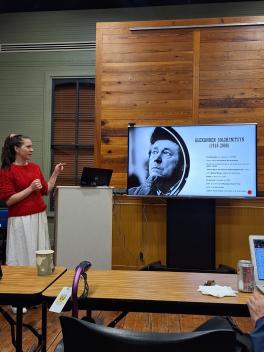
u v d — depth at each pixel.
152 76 4.04
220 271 3.39
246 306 1.40
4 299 1.52
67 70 5.19
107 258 3.22
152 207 3.88
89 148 5.30
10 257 3.04
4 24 5.30
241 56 3.91
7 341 2.57
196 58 3.97
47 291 1.54
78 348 0.94
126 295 1.50
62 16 5.19
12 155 3.17
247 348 1.09
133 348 0.85
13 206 3.08
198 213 3.60
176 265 3.59
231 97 3.91
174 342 0.83
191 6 4.80
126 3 4.94
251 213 3.73
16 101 5.29
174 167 3.68
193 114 3.97
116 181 4.05
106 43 4.11
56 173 3.42
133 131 3.79
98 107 4.11
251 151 3.57
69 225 3.25
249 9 4.62
